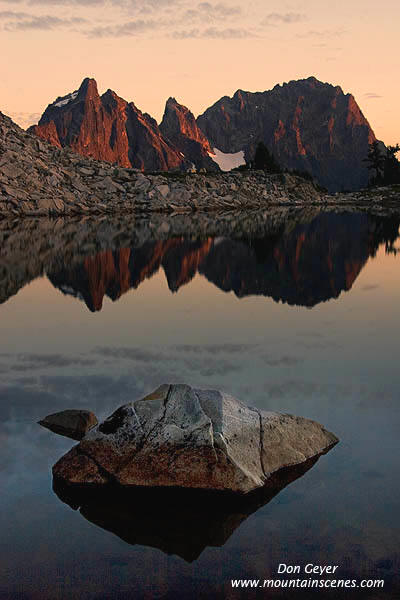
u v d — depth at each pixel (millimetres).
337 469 5949
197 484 5777
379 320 13023
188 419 6301
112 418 6469
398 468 5895
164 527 5043
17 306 15211
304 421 6742
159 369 9250
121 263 24672
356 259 25812
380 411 7348
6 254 27609
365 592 4117
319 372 8977
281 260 25859
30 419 7270
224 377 8766
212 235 40688
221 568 4438
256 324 12711
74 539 4844
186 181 98688
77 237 38375
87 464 6016
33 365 9625
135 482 5855
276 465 6062
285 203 107562
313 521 5031
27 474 5957
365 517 5039
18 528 5012
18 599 4113
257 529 4961
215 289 17969
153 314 13984
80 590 4203
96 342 11188
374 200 114062
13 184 68188
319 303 15336
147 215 70188
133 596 4129
